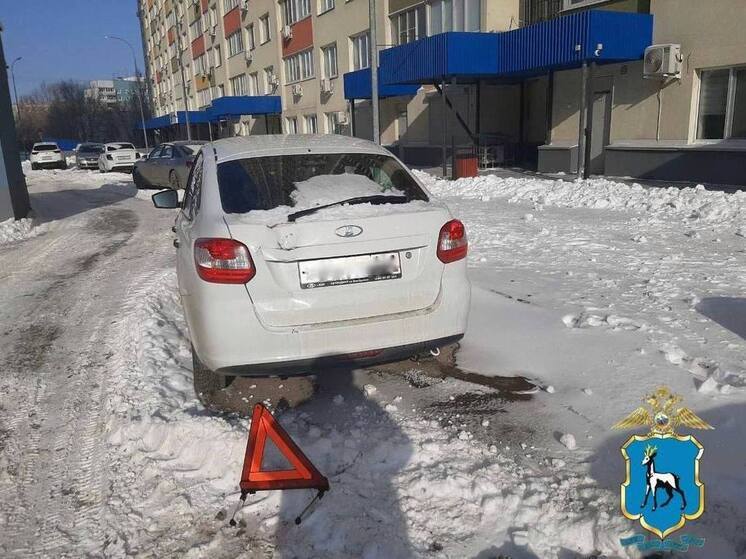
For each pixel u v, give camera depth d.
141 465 3.21
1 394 4.24
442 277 3.60
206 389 3.94
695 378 3.70
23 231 11.75
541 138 19.39
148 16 71.25
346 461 3.09
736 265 6.24
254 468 2.84
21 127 82.19
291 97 32.62
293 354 3.34
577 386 3.74
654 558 2.36
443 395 3.76
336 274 3.36
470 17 18.31
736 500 2.59
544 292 5.62
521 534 2.51
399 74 18.14
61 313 6.14
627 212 9.74
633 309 5.00
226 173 3.82
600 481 2.80
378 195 3.72
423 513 2.67
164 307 6.04
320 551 2.50
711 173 12.66
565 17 13.55
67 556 2.59
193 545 2.59
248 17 36.69
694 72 12.77
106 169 28.16
